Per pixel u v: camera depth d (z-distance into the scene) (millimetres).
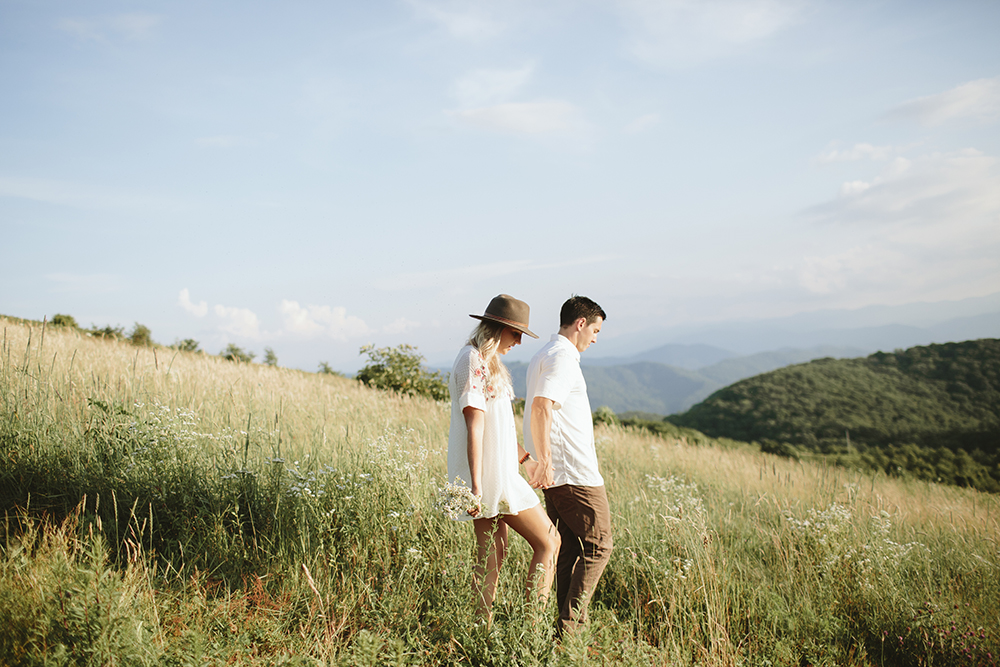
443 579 2820
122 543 2898
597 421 14945
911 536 5203
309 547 3164
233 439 4352
